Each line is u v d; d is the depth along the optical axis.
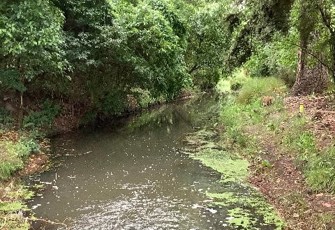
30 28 10.10
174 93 20.41
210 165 10.18
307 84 14.77
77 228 6.80
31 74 11.27
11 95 12.34
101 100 15.60
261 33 12.80
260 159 9.98
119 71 15.51
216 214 7.32
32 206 7.72
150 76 15.76
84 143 12.45
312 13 10.67
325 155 8.13
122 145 12.32
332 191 7.21
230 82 26.12
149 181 9.11
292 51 15.86
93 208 7.64
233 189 8.55
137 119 16.95
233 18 14.38
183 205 7.75
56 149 11.62
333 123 10.21
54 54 11.03
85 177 9.36
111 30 13.95
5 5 10.26
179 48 18.44
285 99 14.22
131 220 7.11
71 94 14.15
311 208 6.98
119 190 8.57
